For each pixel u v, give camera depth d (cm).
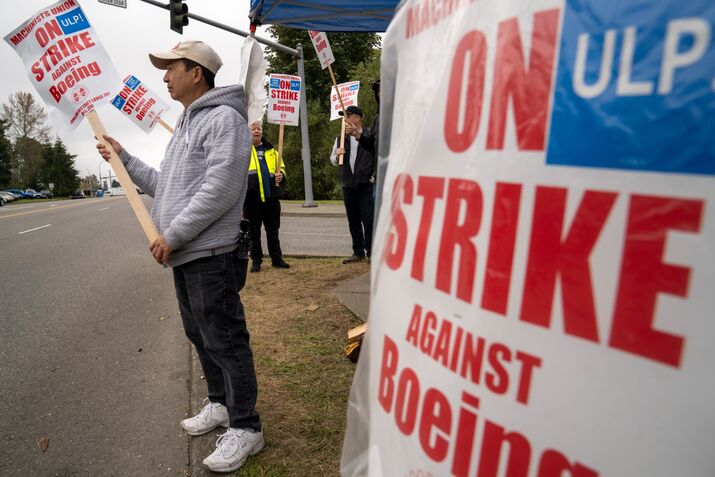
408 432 70
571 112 48
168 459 212
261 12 351
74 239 945
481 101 58
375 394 81
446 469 62
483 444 58
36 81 210
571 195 49
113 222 1335
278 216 543
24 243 897
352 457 92
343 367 281
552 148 50
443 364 63
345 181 538
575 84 48
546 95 51
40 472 207
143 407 258
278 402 243
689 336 41
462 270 60
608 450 46
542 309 51
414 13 78
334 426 222
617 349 46
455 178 62
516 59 54
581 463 48
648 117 43
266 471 193
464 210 60
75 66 206
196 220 177
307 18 402
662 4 42
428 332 67
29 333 380
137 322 399
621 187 45
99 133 203
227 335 194
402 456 72
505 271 55
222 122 183
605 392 47
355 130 451
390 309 77
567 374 49
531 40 53
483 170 58
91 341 358
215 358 198
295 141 2309
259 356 297
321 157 2278
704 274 40
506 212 55
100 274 595
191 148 187
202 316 192
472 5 62
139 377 294
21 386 288
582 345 48
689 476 41
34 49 209
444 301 64
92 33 208
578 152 48
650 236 43
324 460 199
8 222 1378
